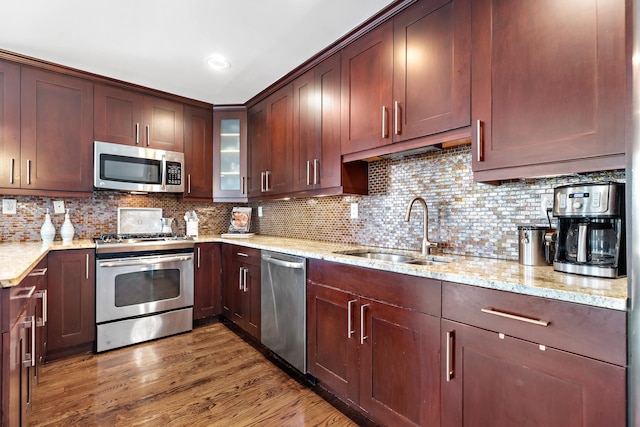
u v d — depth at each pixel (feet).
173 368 7.22
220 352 8.09
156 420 5.38
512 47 4.28
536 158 4.03
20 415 4.38
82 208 9.48
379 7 5.89
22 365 4.47
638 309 2.77
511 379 3.57
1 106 7.49
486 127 4.55
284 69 8.39
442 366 4.23
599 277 3.76
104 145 8.84
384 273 5.05
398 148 5.92
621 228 3.65
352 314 5.59
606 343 2.94
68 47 7.29
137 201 10.41
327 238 9.06
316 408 5.80
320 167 7.71
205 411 5.64
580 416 3.09
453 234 6.19
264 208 11.98
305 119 8.18
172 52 7.53
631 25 2.85
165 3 5.78
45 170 8.04
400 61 5.77
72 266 7.73
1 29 6.56
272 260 7.59
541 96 4.00
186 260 9.46
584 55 3.65
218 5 5.84
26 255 5.93
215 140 11.09
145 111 9.62
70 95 8.39
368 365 5.28
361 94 6.57
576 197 3.85
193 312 9.70
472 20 4.74
